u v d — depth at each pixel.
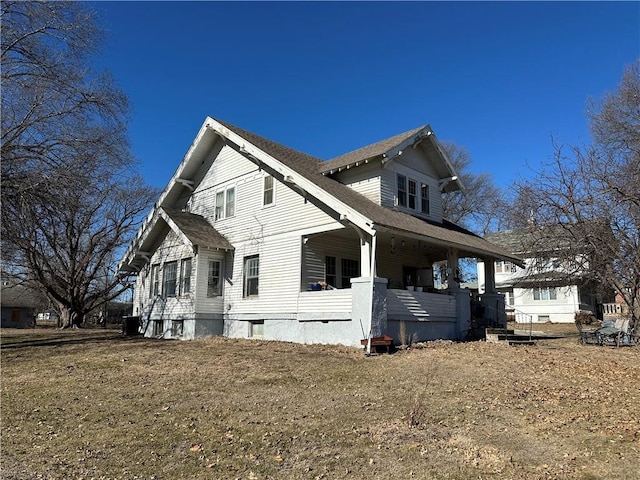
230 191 19.88
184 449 5.72
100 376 10.34
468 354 12.80
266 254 17.70
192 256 19.03
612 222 19.19
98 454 5.60
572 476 4.87
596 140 25.47
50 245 32.53
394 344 14.44
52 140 18.19
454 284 17.69
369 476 4.91
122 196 36.09
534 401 7.94
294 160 18.55
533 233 20.86
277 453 5.56
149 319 21.06
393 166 17.86
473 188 42.56
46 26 17.78
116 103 19.59
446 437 6.07
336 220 15.30
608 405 7.74
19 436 6.29
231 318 18.61
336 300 14.87
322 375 10.05
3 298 53.53
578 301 35.69
